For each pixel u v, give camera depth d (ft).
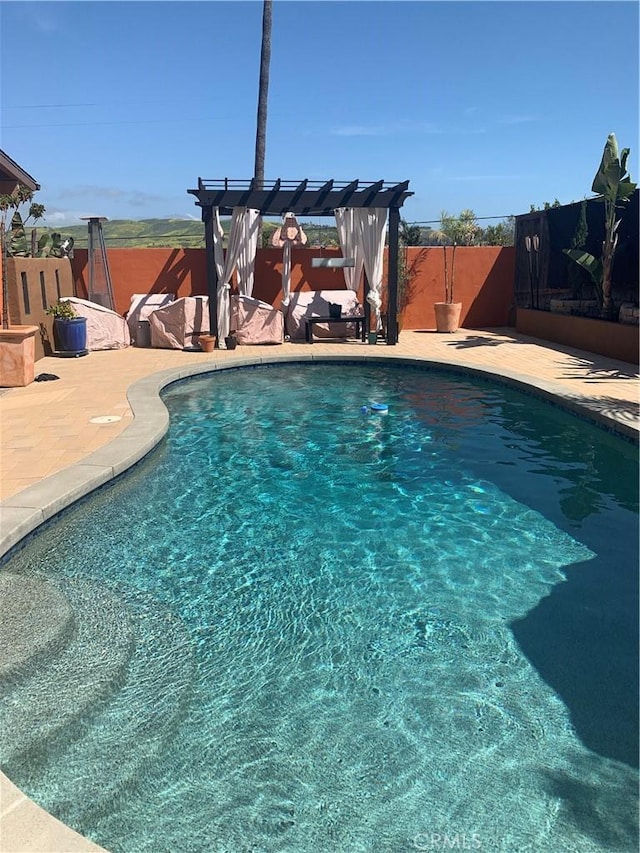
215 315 46.42
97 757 9.59
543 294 53.57
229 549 16.49
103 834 8.41
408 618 13.55
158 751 9.73
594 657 12.25
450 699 11.05
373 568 15.66
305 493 20.44
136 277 52.65
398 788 9.18
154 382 33.14
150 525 17.74
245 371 40.91
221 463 23.09
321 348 46.39
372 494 20.43
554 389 31.37
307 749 9.88
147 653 12.05
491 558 16.20
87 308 45.34
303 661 12.03
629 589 14.70
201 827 8.52
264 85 66.49
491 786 9.23
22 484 18.40
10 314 36.60
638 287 42.91
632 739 10.17
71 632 12.19
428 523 18.26
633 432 24.04
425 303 57.31
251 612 13.62
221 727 10.27
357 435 26.91
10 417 25.70
